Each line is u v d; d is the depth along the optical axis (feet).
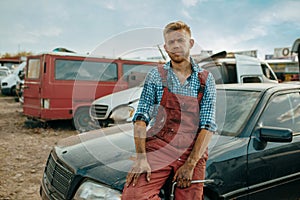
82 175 7.43
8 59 82.02
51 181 8.65
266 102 9.75
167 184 6.53
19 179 14.29
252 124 9.02
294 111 10.48
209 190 7.50
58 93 24.21
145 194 6.06
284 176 9.18
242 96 10.16
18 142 21.48
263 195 8.64
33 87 25.13
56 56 23.99
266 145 8.83
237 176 7.99
